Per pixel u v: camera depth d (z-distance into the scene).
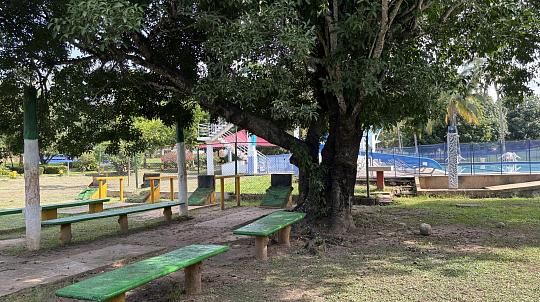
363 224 8.98
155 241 8.67
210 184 15.25
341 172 8.43
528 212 10.75
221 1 6.17
